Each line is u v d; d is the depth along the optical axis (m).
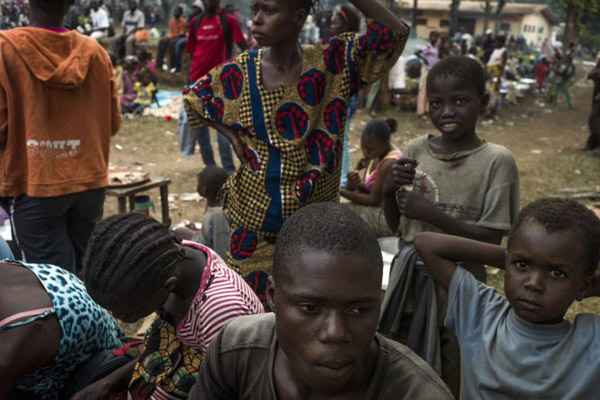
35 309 1.87
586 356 1.60
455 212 2.30
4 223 4.07
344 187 4.41
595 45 42.62
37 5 2.98
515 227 1.65
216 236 3.29
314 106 2.38
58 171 3.09
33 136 2.99
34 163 3.02
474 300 1.86
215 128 2.54
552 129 12.39
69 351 2.01
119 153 8.55
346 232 1.12
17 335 1.83
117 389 2.12
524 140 11.07
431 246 1.98
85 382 2.13
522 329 1.68
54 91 3.02
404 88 12.97
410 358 1.27
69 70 2.99
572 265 1.55
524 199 6.95
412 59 14.46
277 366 1.28
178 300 1.89
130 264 1.66
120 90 11.34
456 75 2.23
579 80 24.70
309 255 1.10
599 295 1.67
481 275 2.34
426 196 2.35
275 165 2.39
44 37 2.96
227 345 1.37
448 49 15.54
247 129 2.42
